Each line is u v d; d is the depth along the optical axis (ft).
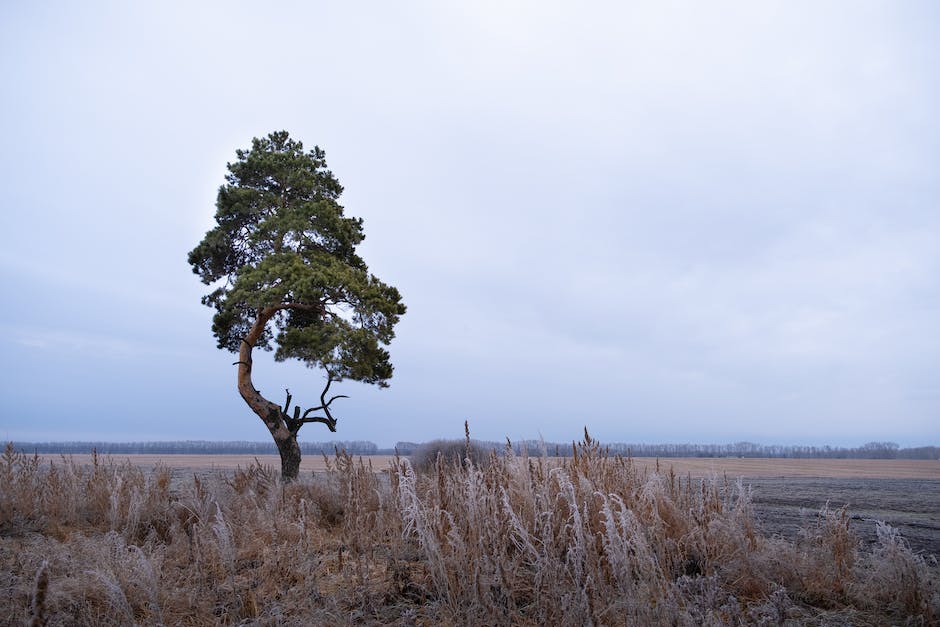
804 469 129.90
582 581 14.56
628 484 20.57
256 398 52.85
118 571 16.06
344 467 27.32
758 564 17.16
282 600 15.60
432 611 14.46
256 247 57.62
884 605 15.40
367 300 53.67
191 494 25.41
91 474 28.73
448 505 19.71
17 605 13.98
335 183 63.36
